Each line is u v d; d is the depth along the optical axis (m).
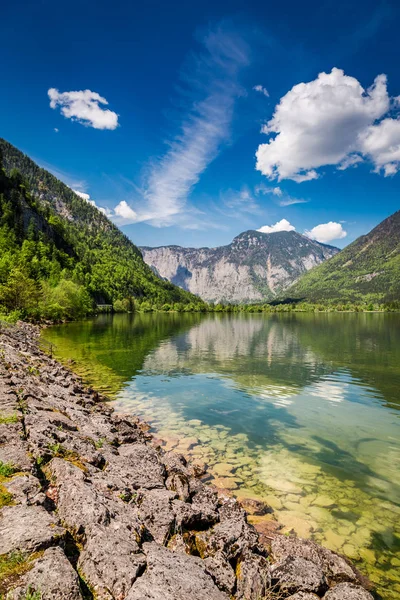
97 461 10.45
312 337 67.38
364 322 126.06
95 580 5.33
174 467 12.07
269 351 46.97
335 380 29.23
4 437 9.35
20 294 75.69
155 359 39.16
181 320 135.12
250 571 6.80
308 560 7.67
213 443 15.85
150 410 20.66
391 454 14.88
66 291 102.38
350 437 16.77
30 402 13.56
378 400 23.23
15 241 152.75
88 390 23.22
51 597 4.54
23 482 7.16
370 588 7.47
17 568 4.96
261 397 23.81
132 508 7.92
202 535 8.11
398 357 41.81
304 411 20.83
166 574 5.64
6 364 19.89
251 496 11.33
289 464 13.82
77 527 6.38
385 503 11.06
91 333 66.31
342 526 9.80
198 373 31.72
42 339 50.59
